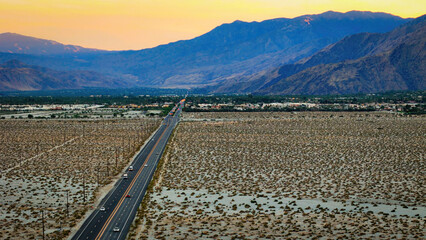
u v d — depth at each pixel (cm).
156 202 18050
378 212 17075
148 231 14925
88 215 16388
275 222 16000
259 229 15312
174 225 15550
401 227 15400
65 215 16338
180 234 14775
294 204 18012
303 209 17488
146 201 18025
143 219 15988
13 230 14962
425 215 16675
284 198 18900
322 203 18250
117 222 15650
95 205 17562
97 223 15550
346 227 15488
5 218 16125
